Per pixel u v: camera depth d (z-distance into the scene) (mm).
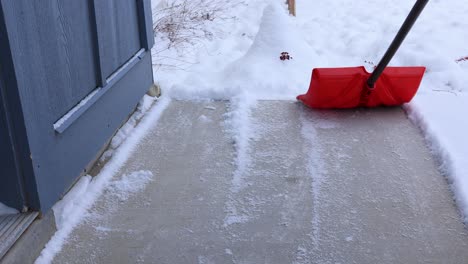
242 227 1993
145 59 3158
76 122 2123
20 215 1784
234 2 6062
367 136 2750
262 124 2900
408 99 3059
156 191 2252
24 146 1699
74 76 2117
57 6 1932
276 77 3459
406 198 2174
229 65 3732
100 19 2369
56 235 1928
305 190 2244
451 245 1877
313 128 2850
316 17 5559
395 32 4676
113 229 1984
